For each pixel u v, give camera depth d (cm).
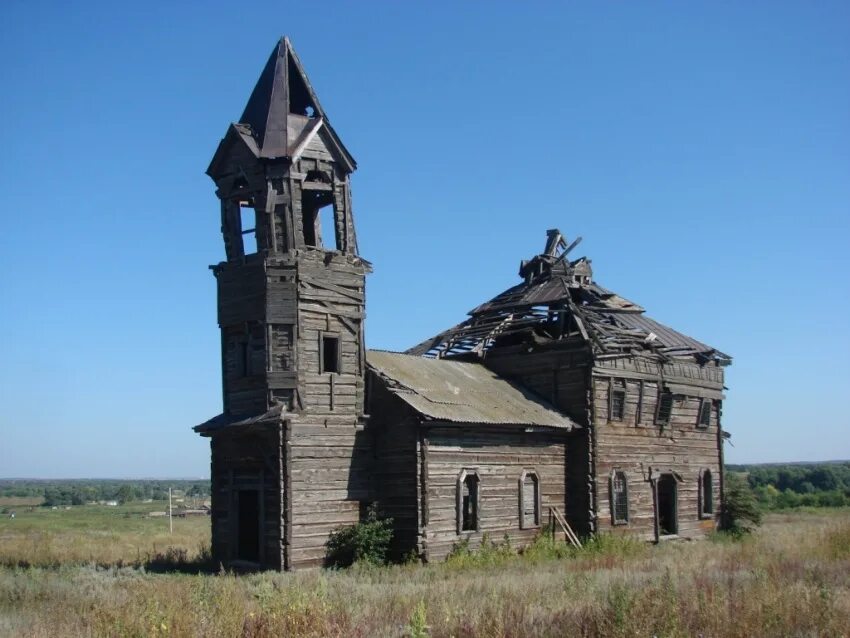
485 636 1728
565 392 4141
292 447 3203
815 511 7519
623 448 4216
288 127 3438
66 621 1902
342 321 3428
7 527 7062
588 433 4028
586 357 4084
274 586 2480
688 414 4719
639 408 4350
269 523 3212
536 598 2211
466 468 3531
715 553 3550
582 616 1872
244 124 3494
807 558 3166
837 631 1806
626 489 4200
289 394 3259
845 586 2462
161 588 2330
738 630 1781
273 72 3553
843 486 12988
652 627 1762
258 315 3322
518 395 4084
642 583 2441
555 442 4000
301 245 3362
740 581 2455
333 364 3406
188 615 1797
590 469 4003
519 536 3728
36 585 2527
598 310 4541
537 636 1741
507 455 3734
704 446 4831
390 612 2022
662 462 4469
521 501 3766
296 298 3300
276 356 3272
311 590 2267
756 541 4156
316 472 3262
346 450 3372
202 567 3378
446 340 4581
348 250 3500
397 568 3138
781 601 1988
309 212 3766
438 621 1881
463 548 3409
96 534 5847
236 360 3431
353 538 3228
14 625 1894
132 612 1841
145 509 13075
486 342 4409
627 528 4159
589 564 3189
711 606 1909
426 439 3378
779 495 9538
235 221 3469
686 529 4581
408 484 3359
